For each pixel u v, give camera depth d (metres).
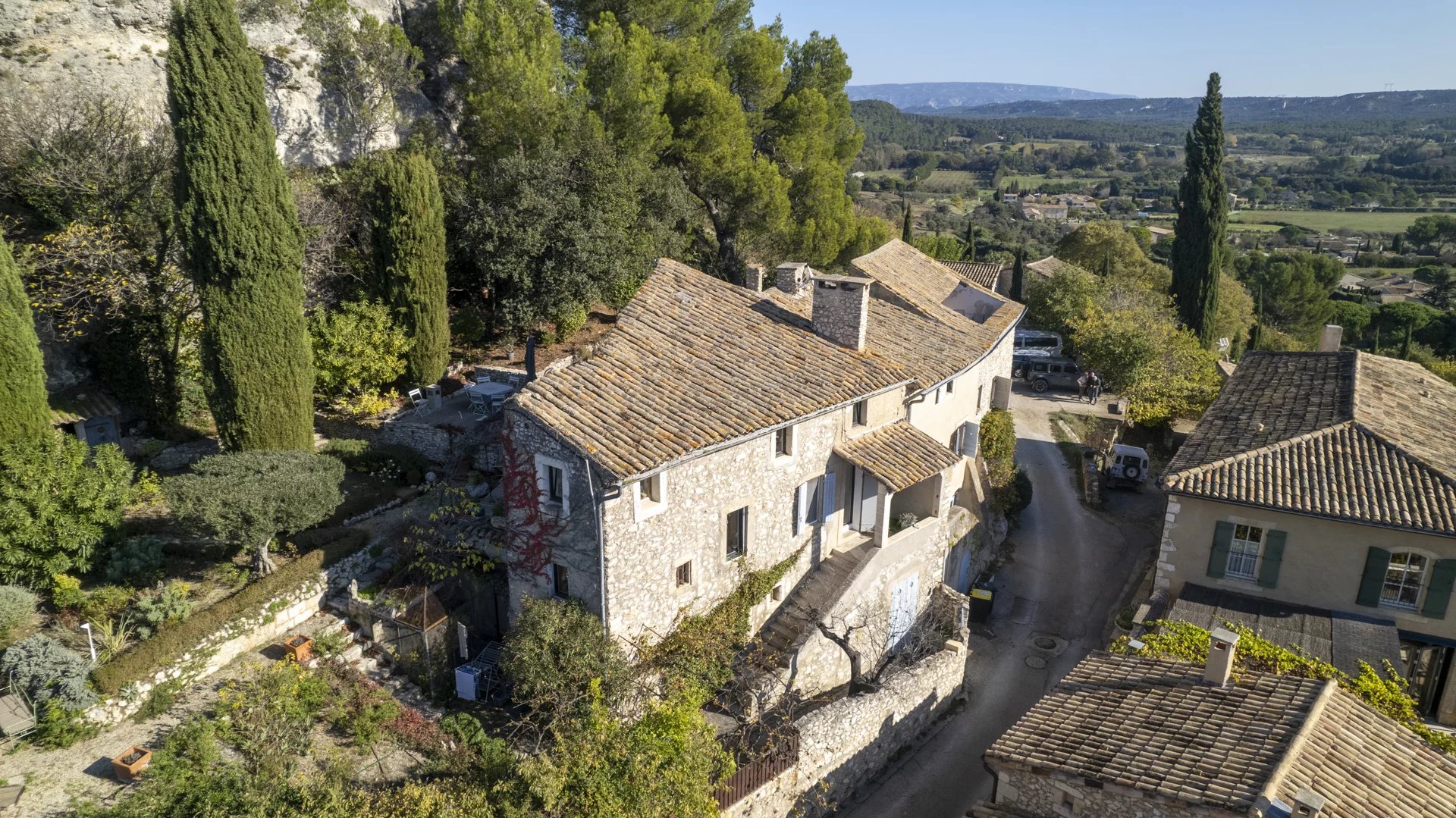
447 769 17.50
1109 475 39.97
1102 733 15.63
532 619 19.44
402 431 30.95
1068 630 28.44
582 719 17.47
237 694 18.23
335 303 35.38
